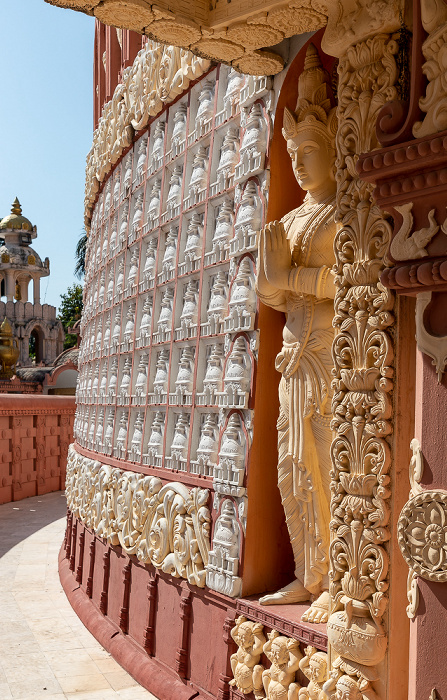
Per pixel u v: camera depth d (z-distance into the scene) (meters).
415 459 3.14
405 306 3.56
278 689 4.32
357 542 3.62
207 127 6.06
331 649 3.80
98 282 9.98
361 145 3.70
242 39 4.29
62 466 19.02
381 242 3.59
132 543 6.83
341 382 3.78
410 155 2.93
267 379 5.08
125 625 6.99
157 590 6.33
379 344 3.60
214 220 5.96
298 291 4.48
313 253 4.53
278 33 4.18
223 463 5.21
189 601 5.66
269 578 5.08
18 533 13.31
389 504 3.53
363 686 3.54
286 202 5.14
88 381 10.35
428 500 2.99
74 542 9.83
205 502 5.49
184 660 5.62
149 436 6.97
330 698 3.70
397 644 3.50
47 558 11.34
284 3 3.81
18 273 35.00
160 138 7.24
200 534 5.50
